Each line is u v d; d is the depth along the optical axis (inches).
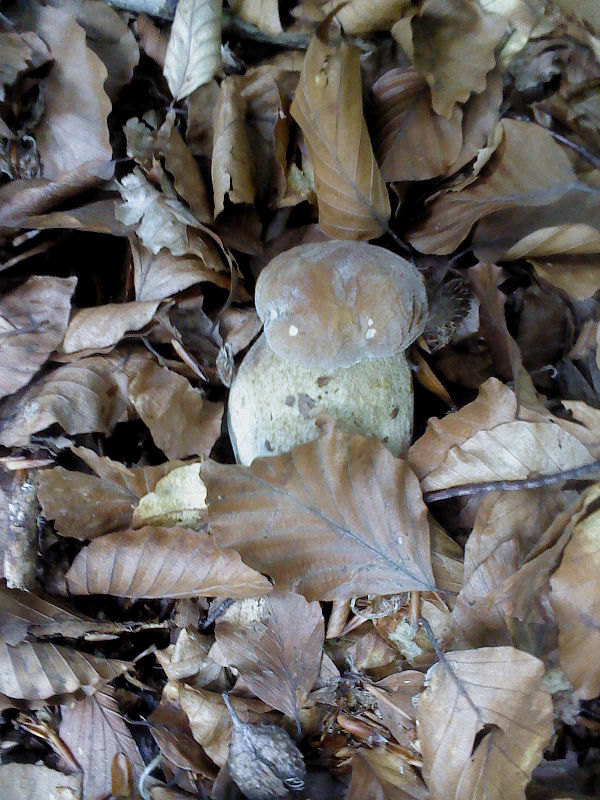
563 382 11.0
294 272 8.8
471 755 8.3
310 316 8.6
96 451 10.2
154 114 11.1
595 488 8.8
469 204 10.7
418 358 10.6
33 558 9.5
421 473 9.5
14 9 10.5
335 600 9.3
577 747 9.1
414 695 9.2
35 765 9.0
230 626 9.4
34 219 10.2
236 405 9.8
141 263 10.3
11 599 9.1
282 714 9.3
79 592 9.4
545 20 10.4
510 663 8.3
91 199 10.6
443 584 9.2
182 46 10.6
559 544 8.7
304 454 8.9
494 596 9.0
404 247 11.1
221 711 9.1
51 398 9.9
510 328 11.3
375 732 9.2
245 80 10.5
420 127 10.7
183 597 9.7
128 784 8.9
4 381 9.8
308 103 9.7
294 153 10.7
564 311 11.0
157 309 10.2
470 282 11.0
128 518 9.8
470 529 9.7
